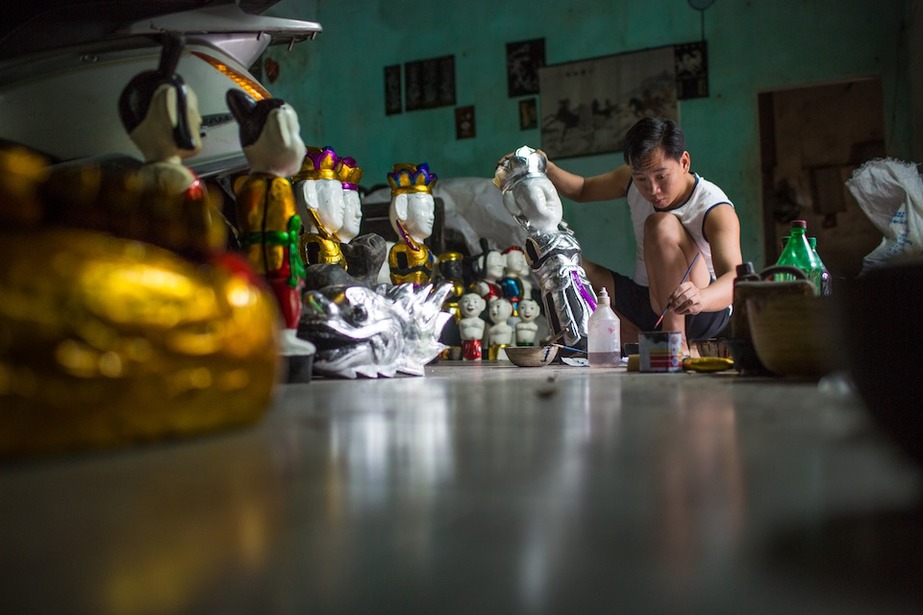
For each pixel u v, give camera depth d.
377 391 1.51
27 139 1.86
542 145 6.73
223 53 2.12
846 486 0.55
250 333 0.84
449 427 0.90
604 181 3.97
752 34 6.22
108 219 0.83
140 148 1.46
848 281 0.60
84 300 0.67
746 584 0.35
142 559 0.39
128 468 0.63
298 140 1.70
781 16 6.16
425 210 2.98
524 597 0.34
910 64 5.61
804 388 1.45
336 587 0.35
